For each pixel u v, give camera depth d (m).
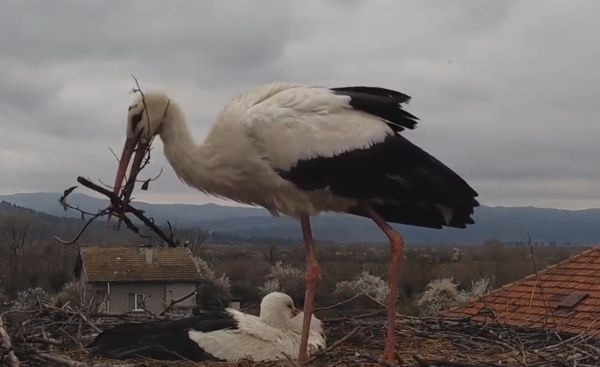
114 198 1.79
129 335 1.83
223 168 1.73
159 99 1.80
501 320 2.73
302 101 1.70
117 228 1.82
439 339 2.10
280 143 1.67
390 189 1.70
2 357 1.55
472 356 1.86
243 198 1.78
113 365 1.66
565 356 1.77
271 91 1.74
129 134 1.82
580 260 3.57
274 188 1.72
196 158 1.75
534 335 2.18
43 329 1.98
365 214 1.78
